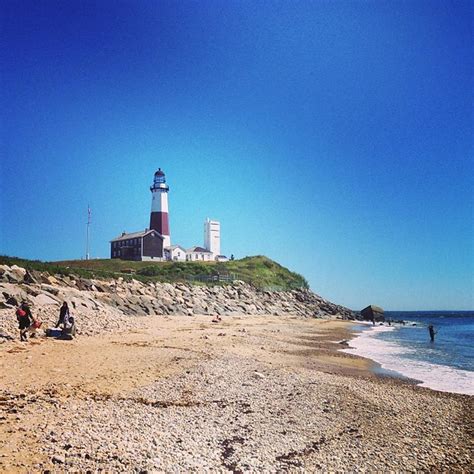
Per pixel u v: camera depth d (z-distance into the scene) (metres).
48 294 34.19
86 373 17.00
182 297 63.84
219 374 18.89
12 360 18.28
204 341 30.34
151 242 104.50
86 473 8.63
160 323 41.50
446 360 30.72
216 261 113.06
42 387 14.48
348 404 16.05
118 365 18.94
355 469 10.56
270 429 12.66
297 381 19.19
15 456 9.06
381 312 97.75
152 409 13.30
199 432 11.76
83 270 55.66
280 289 100.38
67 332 25.45
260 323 56.50
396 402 16.92
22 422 11.06
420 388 20.47
